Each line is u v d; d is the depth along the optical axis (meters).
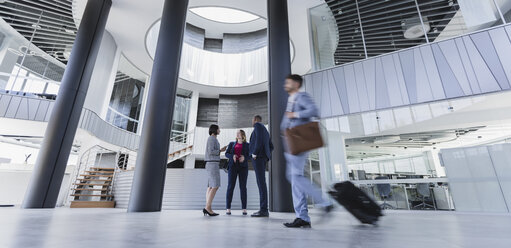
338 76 5.50
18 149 13.89
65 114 5.59
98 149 10.04
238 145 3.50
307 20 7.79
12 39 8.65
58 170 5.31
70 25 8.59
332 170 5.23
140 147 4.25
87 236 1.35
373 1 6.64
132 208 3.92
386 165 5.30
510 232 1.54
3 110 6.83
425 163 5.01
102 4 6.94
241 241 1.22
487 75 4.20
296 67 11.22
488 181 4.43
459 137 4.73
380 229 1.72
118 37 9.69
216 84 13.80
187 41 14.09
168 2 5.34
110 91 9.53
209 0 7.85
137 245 1.09
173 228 1.77
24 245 1.06
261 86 13.81
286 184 4.10
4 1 7.74
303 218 1.86
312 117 1.83
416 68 4.79
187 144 13.36
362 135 5.36
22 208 4.87
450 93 4.40
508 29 4.28
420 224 2.06
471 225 1.98
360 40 6.62
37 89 8.65
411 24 5.78
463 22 5.12
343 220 2.36
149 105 4.47
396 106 4.79
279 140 4.34
